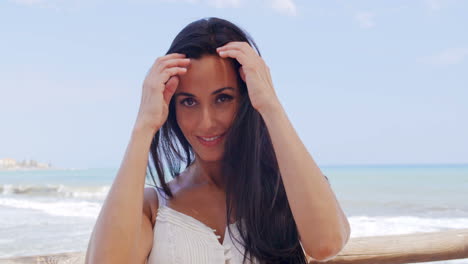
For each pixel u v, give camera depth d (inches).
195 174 63.7
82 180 1963.6
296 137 55.1
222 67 56.2
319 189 53.2
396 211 838.5
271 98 55.8
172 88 56.8
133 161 54.3
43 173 3299.7
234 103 57.5
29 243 496.1
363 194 1146.7
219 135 58.0
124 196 52.5
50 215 727.1
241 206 58.1
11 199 1093.1
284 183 54.3
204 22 58.4
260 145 59.3
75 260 68.1
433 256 79.0
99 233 51.5
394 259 76.2
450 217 750.5
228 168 60.3
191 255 56.3
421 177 1804.9
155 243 58.1
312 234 52.7
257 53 60.4
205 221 60.2
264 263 57.2
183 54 56.7
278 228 57.8
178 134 63.1
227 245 57.6
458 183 1461.6
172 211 59.7
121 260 50.9
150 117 55.9
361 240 74.9
